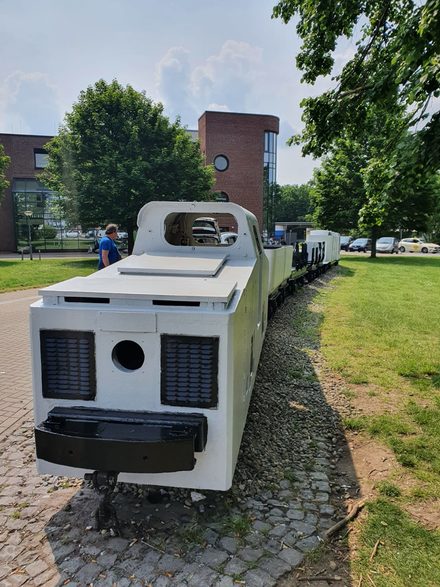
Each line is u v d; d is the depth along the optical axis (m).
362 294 12.98
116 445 2.24
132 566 2.36
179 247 3.95
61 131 24.06
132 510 2.83
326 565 2.38
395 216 27.58
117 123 23.48
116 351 2.48
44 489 3.06
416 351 6.62
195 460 2.37
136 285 2.67
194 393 2.39
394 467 3.40
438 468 3.36
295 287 13.04
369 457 3.57
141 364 2.62
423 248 43.34
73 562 2.38
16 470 3.31
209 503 2.91
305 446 3.76
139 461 2.25
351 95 5.55
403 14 5.50
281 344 7.08
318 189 30.95
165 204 3.91
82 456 2.29
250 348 3.34
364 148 27.66
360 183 28.67
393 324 8.61
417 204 27.28
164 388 2.41
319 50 6.20
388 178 4.73
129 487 3.07
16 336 7.64
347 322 8.85
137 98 24.36
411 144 4.41
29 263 23.64
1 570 2.32
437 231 49.50
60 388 2.51
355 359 6.27
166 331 2.37
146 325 2.37
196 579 2.27
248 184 41.22
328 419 4.30
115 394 2.46
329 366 5.96
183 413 2.41
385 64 5.35
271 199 45.44
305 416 4.37
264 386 5.16
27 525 2.68
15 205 36.53
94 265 22.53
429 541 2.56
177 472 2.48
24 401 4.69
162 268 3.17
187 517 2.76
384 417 4.28
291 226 49.12
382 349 6.79
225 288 2.56
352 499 3.00
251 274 3.28
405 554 2.46
